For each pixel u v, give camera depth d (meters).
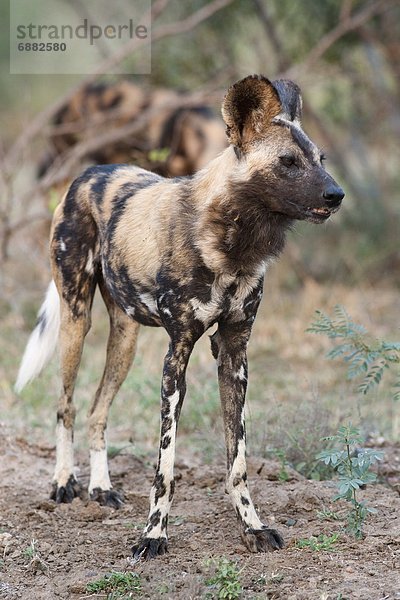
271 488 8.84
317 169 7.39
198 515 8.38
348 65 20.06
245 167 7.53
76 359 9.27
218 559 7.20
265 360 14.90
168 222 7.89
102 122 17.53
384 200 20.16
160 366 13.18
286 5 19.14
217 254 7.55
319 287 17.92
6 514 8.62
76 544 7.91
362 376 12.95
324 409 10.40
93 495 9.01
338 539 7.65
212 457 10.12
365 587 6.72
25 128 16.52
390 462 9.85
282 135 7.47
